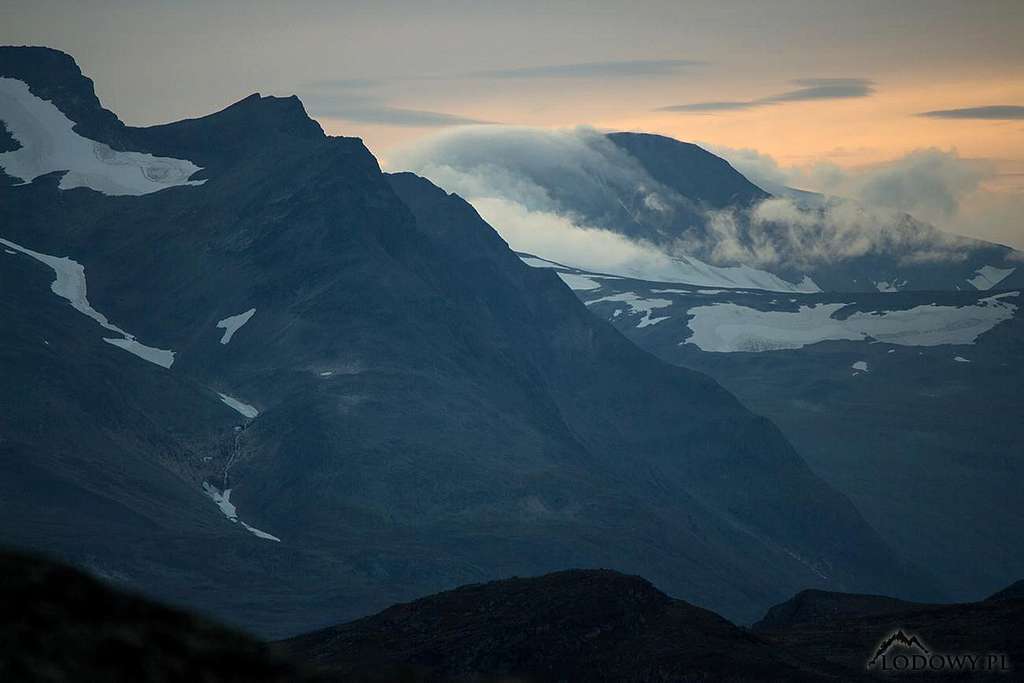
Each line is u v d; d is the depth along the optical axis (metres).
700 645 141.88
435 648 144.62
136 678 27.02
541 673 139.62
